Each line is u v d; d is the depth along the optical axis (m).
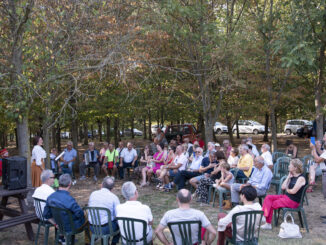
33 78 8.23
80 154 20.66
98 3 9.18
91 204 4.55
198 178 8.18
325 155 6.44
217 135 35.19
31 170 7.92
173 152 9.89
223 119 17.62
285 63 8.53
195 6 10.10
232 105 13.92
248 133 35.50
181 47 11.86
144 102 14.00
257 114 13.43
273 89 12.46
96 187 9.94
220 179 7.25
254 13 11.01
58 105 11.85
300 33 8.88
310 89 13.27
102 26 9.55
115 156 11.24
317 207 7.19
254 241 4.09
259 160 6.60
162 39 11.07
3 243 5.29
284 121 36.31
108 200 4.54
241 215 4.04
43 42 8.12
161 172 9.12
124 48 8.79
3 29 7.93
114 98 12.96
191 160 9.81
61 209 4.41
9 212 5.73
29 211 6.30
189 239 3.73
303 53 8.54
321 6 9.02
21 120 7.41
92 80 11.34
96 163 11.09
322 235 5.47
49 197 4.56
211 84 12.44
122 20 10.05
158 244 5.16
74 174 12.19
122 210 4.11
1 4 7.59
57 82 8.11
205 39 10.85
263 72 11.62
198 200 7.71
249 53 10.46
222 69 10.70
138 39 10.13
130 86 11.54
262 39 11.02
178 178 8.65
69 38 8.66
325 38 9.45
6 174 5.27
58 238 4.71
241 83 10.07
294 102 15.09
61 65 8.38
